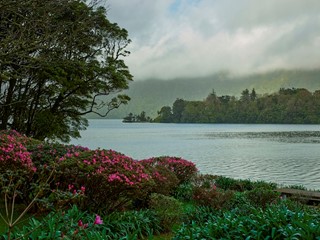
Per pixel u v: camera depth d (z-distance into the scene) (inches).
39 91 853.2
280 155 1770.4
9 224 146.2
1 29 706.2
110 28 884.6
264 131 4864.7
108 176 287.6
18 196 320.2
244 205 358.0
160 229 303.9
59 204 184.7
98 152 325.1
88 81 855.7
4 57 579.5
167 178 457.4
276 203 375.9
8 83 833.5
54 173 295.4
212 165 1360.7
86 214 285.7
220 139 3154.5
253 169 1242.0
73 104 930.1
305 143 2662.4
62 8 658.8
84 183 293.6
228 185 619.2
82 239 197.9
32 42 598.2
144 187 310.5
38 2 607.2
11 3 557.0
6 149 303.6
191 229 240.2
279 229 201.3
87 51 879.1
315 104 7357.3
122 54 919.0
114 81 874.8
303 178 1037.2
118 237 254.7
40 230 206.5
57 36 677.9
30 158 318.7
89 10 800.9
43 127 847.1
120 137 3405.5
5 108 836.6
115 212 304.5
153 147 2236.7
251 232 209.2
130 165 315.0
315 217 231.9
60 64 738.8
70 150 358.0
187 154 1804.9
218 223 231.9
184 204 429.4
